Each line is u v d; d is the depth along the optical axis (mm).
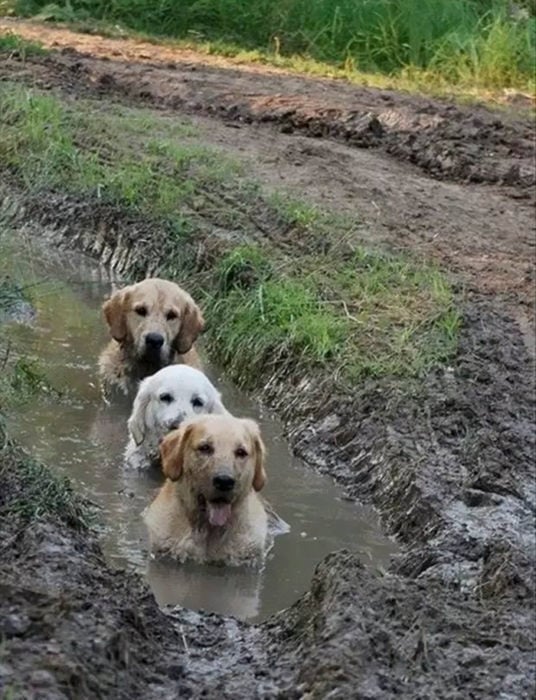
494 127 19922
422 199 16656
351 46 24297
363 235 14891
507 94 22938
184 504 9422
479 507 9875
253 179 16406
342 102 20359
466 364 12023
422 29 24062
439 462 10461
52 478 9305
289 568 9391
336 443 11172
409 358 12008
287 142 18406
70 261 15383
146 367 12234
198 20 25141
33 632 6543
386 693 6617
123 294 12430
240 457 9391
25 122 17828
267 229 15031
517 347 12648
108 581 7898
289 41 24719
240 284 13773
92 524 9492
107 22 24953
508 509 9844
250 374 12625
